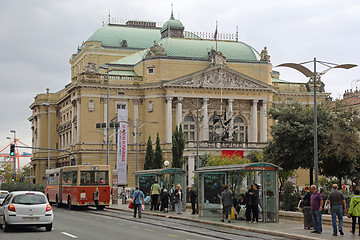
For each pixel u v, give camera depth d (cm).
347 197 4250
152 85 10975
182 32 12525
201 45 11562
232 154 10088
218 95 11056
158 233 3275
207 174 4500
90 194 5816
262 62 11512
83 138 10856
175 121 10962
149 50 11225
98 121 10962
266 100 11256
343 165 5656
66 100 12475
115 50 13375
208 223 4031
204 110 10988
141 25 14512
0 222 3641
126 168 10712
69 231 3388
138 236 3078
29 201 3341
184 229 3534
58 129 13300
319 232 3186
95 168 5866
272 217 3944
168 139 10825
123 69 11856
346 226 3588
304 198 3438
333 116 5825
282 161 5959
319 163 5816
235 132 11238
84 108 10906
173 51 11319
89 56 13238
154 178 6131
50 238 2966
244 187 4409
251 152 9688
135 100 11131
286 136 5875
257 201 3934
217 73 11075
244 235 3231
